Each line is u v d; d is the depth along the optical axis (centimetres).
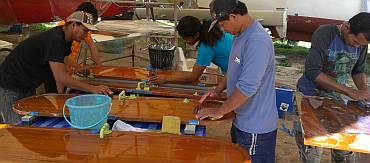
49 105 221
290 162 323
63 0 619
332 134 176
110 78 293
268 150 204
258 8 746
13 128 183
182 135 179
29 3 592
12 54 261
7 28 711
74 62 316
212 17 189
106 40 458
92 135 177
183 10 619
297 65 754
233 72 193
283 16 677
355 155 232
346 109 213
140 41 586
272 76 194
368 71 619
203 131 196
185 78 283
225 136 371
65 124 205
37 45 253
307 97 235
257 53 175
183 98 246
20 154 156
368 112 208
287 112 250
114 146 166
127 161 152
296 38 845
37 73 262
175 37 421
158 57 339
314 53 234
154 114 211
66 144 167
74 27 244
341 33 228
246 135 199
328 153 334
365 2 773
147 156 157
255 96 193
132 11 702
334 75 241
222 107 192
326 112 207
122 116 206
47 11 615
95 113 184
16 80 260
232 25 180
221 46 268
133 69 324
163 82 283
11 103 266
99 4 551
